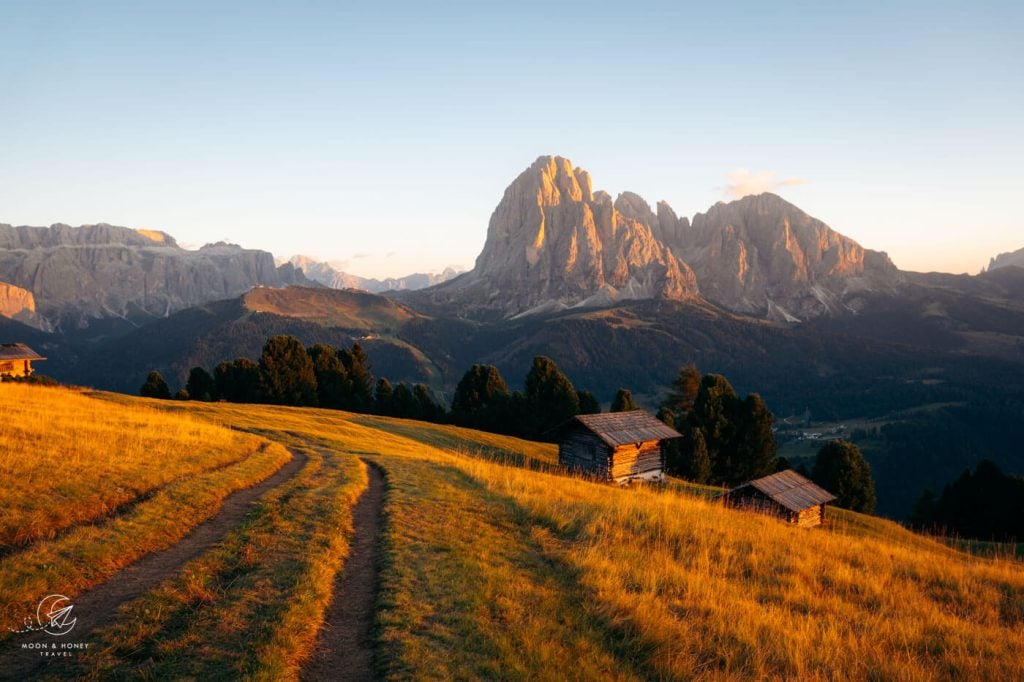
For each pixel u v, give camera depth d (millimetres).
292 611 9602
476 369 79875
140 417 26688
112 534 11953
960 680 10070
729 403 67375
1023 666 10734
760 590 14000
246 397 73438
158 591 9852
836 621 12289
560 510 19516
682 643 10164
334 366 81812
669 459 61250
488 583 12039
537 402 72125
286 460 24828
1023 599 15445
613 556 14906
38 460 15328
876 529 42625
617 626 10789
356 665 8477
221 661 7938
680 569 14219
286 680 7660
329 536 13906
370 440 39406
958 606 14719
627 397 73250
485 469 27266
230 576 11039
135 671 7504
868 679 9820
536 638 9727
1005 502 63281
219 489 17141
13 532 11188
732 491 36438
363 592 11320
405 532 15156
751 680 9141
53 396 31000
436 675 8188
